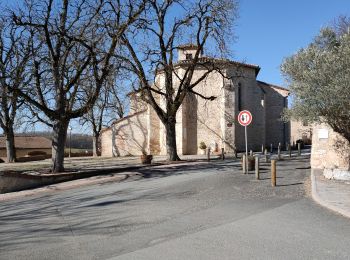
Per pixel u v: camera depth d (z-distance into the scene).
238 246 7.05
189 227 8.58
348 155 19.03
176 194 13.52
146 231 8.33
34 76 22.55
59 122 22.05
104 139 44.72
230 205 11.09
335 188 13.54
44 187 17.39
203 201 11.92
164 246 7.12
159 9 28.16
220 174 19.34
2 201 14.34
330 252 6.64
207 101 40.16
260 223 8.81
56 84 21.83
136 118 43.69
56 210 11.58
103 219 9.81
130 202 12.30
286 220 9.07
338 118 14.23
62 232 8.58
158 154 42.38
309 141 56.94
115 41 22.11
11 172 16.75
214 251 6.77
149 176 20.00
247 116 19.16
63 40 21.77
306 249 6.82
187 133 40.03
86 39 21.16
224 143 39.91
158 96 41.06
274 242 7.28
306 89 13.47
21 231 8.86
